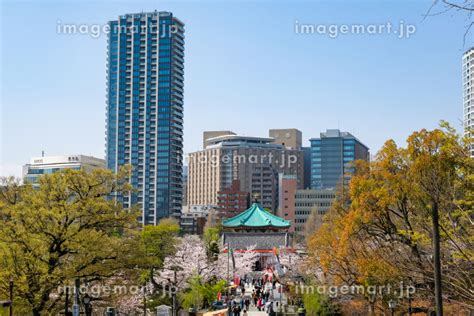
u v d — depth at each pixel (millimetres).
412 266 41812
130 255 54250
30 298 50156
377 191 44781
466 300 41375
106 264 52688
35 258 50281
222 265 100688
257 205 159000
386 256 46156
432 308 43500
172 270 82875
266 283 119938
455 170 35625
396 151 45688
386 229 47094
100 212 53469
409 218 46188
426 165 36125
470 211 34688
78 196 54469
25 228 51156
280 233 151000
